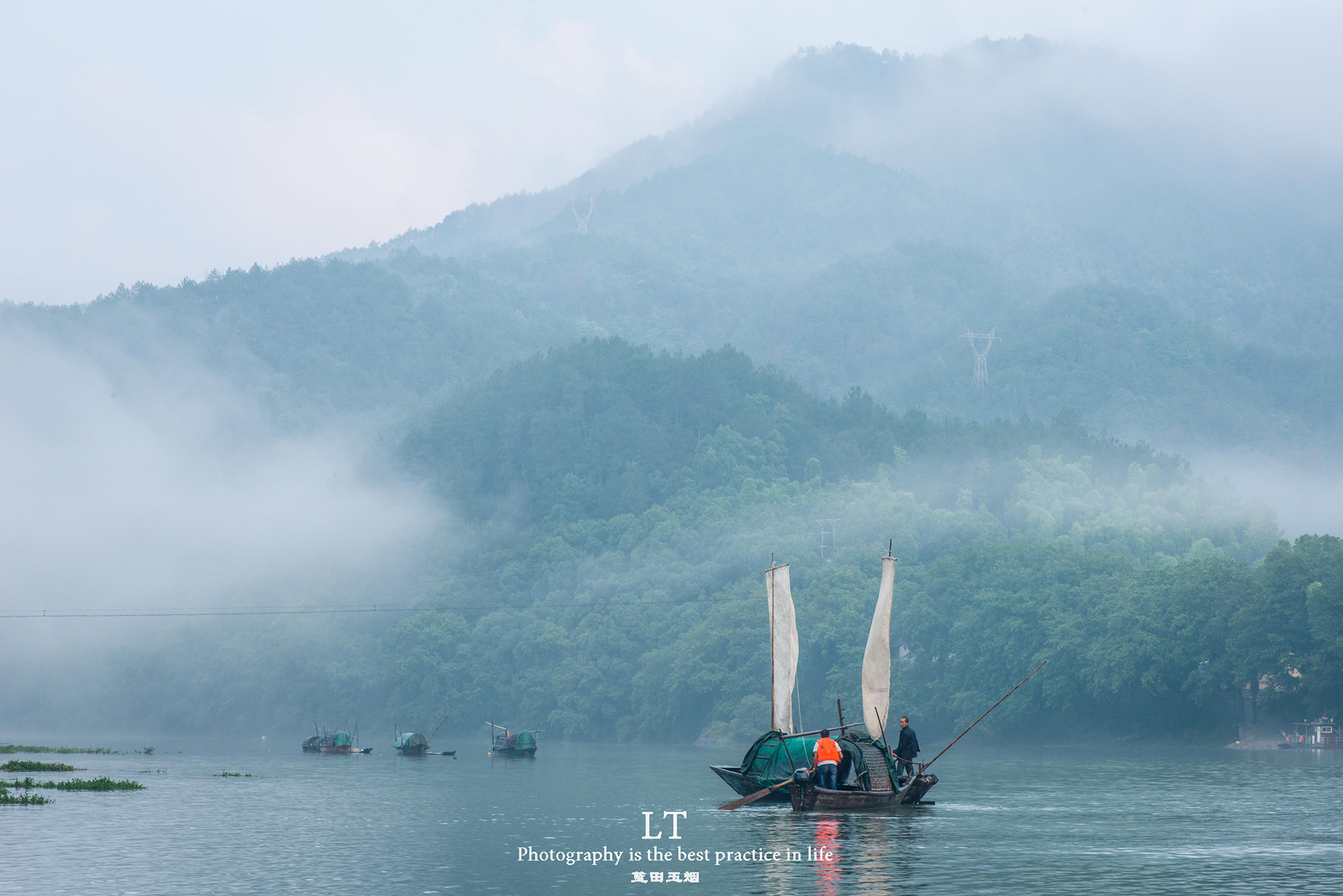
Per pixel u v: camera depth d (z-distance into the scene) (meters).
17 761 116.25
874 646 71.38
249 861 44.00
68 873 40.69
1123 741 168.75
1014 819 58.75
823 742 62.28
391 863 43.69
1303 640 148.62
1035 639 176.75
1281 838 51.03
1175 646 158.25
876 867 42.47
